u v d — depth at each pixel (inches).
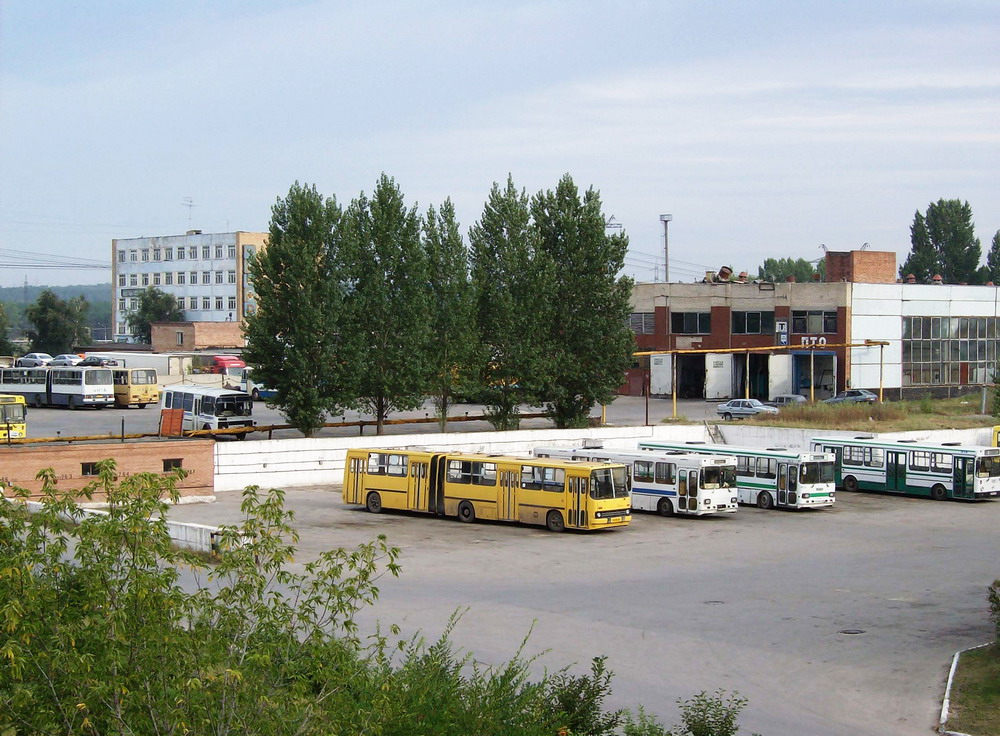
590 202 2667.3
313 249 2306.8
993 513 1926.7
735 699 850.1
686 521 1812.3
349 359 2319.1
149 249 6259.8
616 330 2667.3
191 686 422.0
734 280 3858.3
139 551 468.4
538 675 888.3
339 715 501.4
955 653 988.6
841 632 1063.0
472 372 2502.5
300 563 1327.5
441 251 2472.9
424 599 1172.5
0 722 414.0
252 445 1990.7
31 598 434.9
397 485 1796.3
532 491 1684.3
